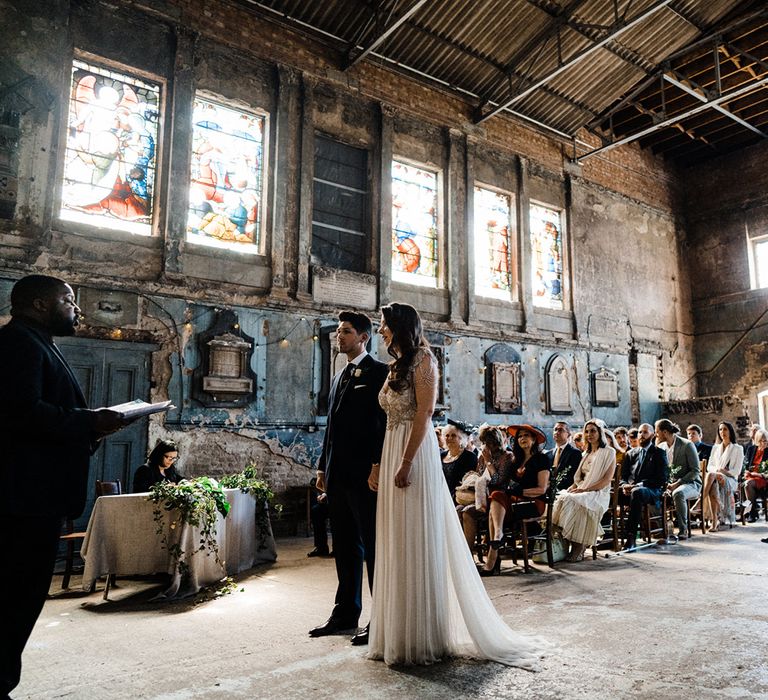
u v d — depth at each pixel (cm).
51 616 435
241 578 568
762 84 1220
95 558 491
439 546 306
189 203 939
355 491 347
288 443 960
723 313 1702
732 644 311
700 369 1730
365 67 1150
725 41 1305
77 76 864
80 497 237
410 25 1122
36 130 807
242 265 971
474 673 274
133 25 908
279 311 988
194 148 959
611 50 1297
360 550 367
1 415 217
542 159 1445
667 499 750
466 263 1252
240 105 1001
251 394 938
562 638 327
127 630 383
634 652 300
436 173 1256
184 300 903
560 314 1423
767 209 1655
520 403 1291
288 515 942
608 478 622
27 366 223
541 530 616
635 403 1552
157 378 865
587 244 1509
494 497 555
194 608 445
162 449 650
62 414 227
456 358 1202
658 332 1645
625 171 1650
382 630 300
